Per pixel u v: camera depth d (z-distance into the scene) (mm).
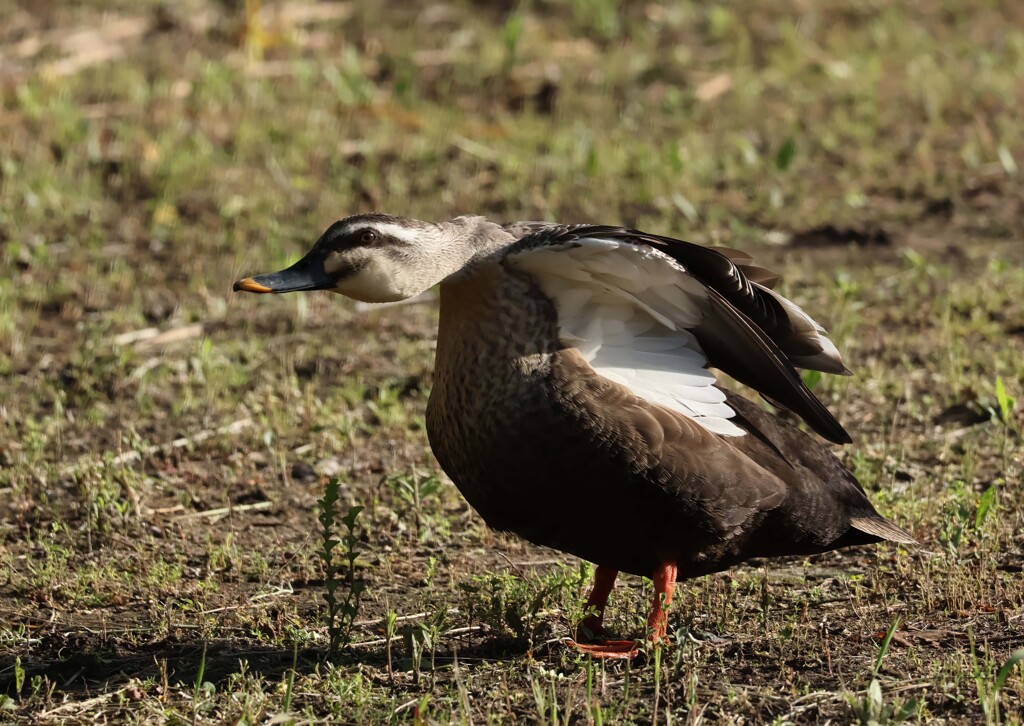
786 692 7504
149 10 22500
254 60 20891
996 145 18062
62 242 15867
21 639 8609
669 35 22266
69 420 12156
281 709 7438
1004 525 9680
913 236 15961
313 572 9641
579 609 8430
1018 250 15422
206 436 11734
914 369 12812
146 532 10281
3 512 10586
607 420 7809
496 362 7988
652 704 7387
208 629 8664
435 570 9617
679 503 7883
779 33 22297
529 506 8078
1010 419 11328
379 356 13516
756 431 8391
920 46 21688
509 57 20422
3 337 13656
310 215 16469
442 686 7754
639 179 17375
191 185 17109
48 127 18141
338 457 11500
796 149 18250
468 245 8250
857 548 9734
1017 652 6988
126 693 7762
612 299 8188
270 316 14336
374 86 20344
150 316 14422
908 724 7047
